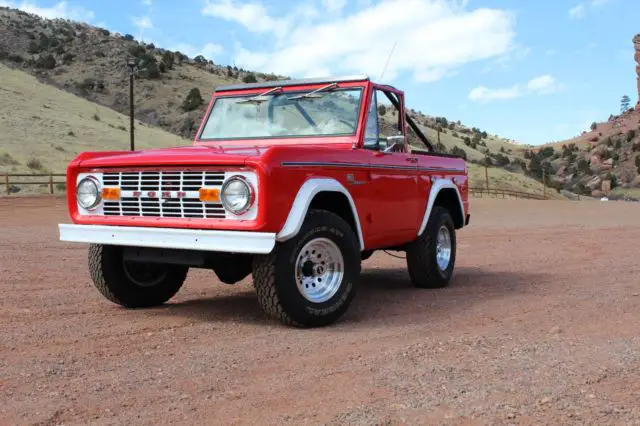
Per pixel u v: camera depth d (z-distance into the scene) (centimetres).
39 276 839
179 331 539
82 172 600
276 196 514
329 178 570
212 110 715
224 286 796
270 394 379
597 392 382
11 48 14038
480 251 1226
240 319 590
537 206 3831
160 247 545
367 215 623
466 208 855
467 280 853
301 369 429
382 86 680
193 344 496
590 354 466
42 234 1455
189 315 609
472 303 677
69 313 615
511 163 17412
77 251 1129
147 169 560
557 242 1384
